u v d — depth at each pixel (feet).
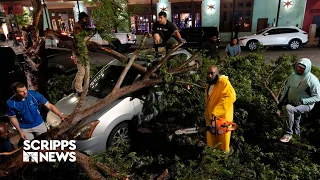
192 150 13.52
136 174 11.80
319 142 13.39
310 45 50.67
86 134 12.17
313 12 53.98
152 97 15.17
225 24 58.18
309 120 14.97
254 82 17.53
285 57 17.98
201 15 57.57
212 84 11.10
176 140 14.40
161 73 12.82
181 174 10.04
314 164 10.98
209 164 8.95
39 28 15.28
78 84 15.49
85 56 10.17
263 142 13.24
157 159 12.76
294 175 10.51
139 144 14.51
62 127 9.71
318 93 11.69
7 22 65.10
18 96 11.68
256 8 55.52
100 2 9.60
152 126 16.44
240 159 11.86
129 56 15.21
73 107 14.17
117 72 16.28
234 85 16.02
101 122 12.66
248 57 18.94
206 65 15.69
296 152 12.06
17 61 23.21
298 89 12.16
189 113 16.07
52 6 61.21
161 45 17.28
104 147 12.93
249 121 14.67
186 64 13.91
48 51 27.76
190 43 47.93
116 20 10.07
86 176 11.35
